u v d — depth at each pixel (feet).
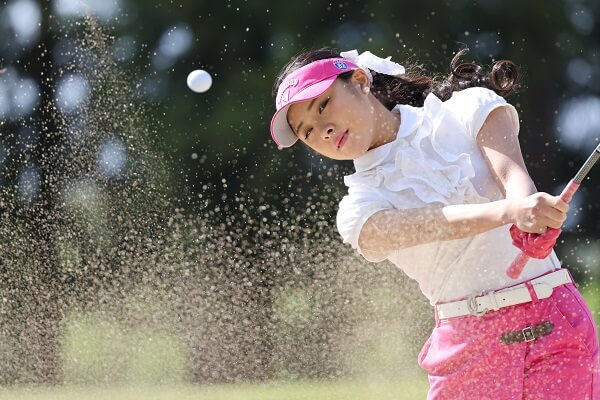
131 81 121.29
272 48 128.77
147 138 94.89
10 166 98.99
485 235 30.94
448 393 31.94
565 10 134.62
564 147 134.51
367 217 30.63
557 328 30.48
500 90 36.27
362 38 129.29
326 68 32.01
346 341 60.29
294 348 60.90
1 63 115.03
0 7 117.50
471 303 31.17
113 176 83.30
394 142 31.48
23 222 69.87
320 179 96.27
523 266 28.78
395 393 57.16
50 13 115.85
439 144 31.42
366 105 31.94
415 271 32.45
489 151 31.30
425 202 30.68
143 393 60.29
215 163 118.73
